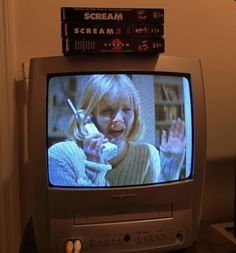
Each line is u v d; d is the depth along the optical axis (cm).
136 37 92
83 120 94
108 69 93
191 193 101
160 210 99
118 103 94
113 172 96
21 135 130
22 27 129
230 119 151
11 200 129
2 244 129
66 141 94
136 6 138
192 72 100
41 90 91
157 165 98
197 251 107
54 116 93
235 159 146
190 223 102
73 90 93
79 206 94
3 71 125
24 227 132
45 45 131
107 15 91
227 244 113
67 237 94
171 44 142
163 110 98
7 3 125
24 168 131
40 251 97
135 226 97
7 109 126
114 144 95
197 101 100
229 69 149
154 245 98
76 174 95
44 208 94
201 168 102
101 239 95
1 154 127
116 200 95
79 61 92
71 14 89
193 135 101
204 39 145
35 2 129
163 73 97
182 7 142
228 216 152
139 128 96
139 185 97
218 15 146
